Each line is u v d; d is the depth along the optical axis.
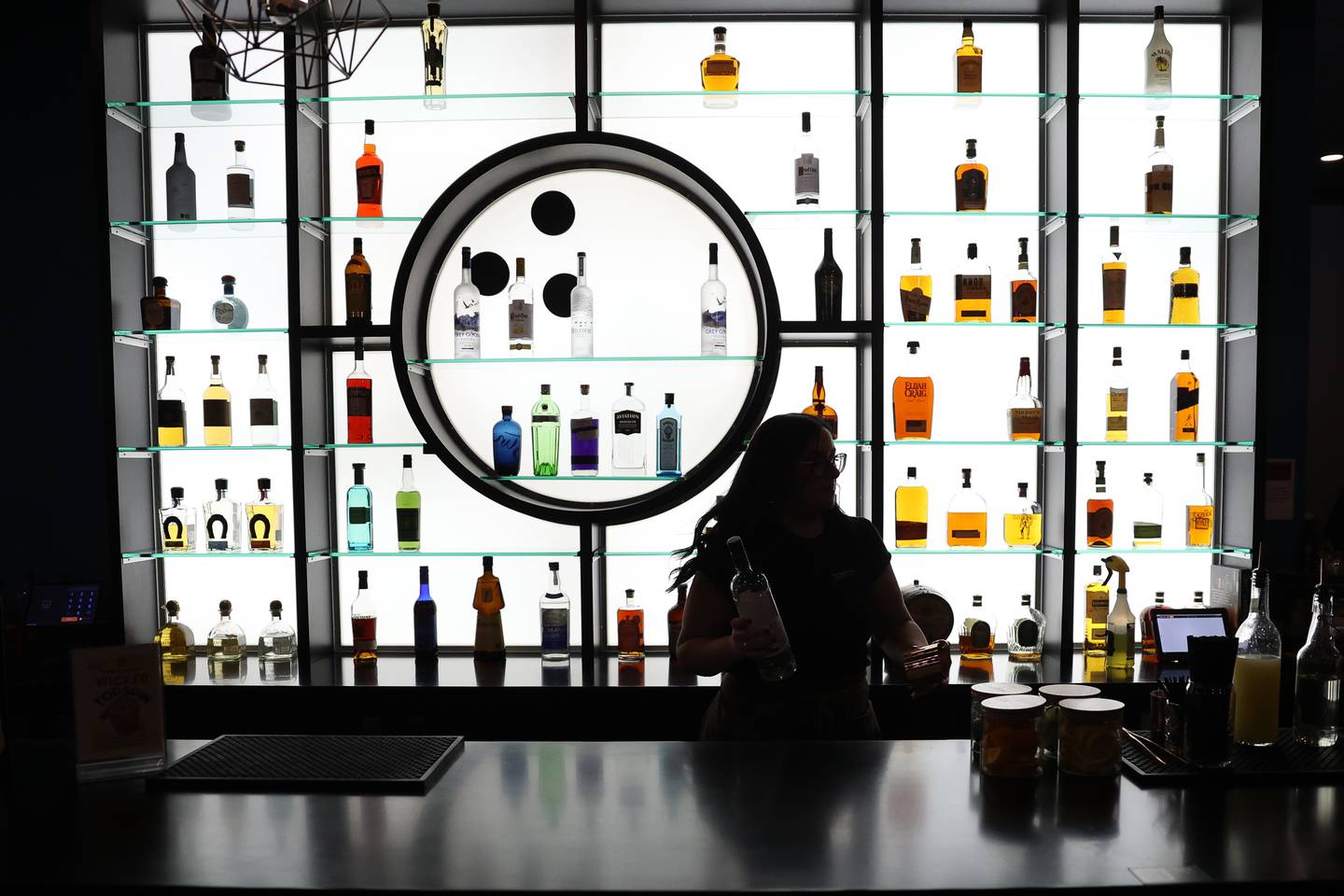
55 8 3.07
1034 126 3.18
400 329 2.84
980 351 3.21
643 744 1.64
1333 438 5.39
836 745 1.62
